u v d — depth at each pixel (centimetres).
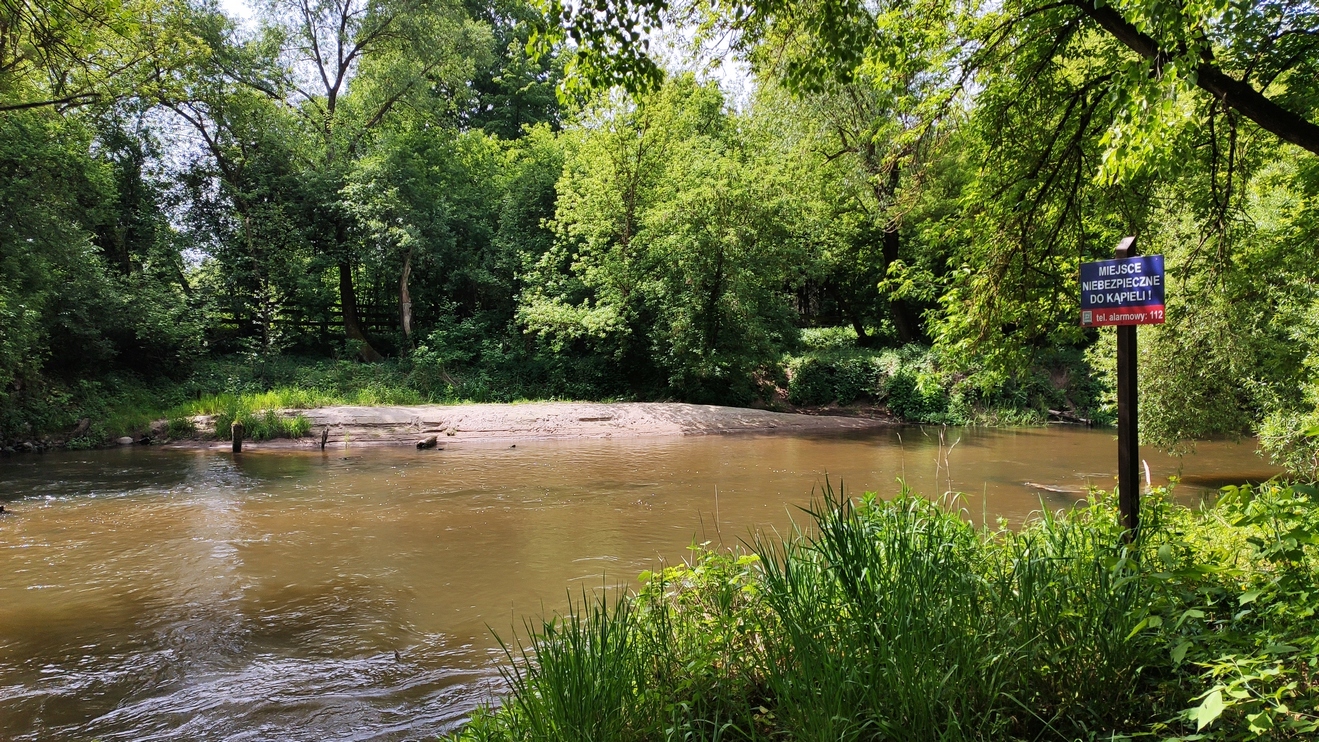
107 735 461
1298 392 997
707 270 2477
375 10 2844
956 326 805
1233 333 989
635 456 1717
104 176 2211
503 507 1118
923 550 380
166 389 2300
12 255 1884
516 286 2916
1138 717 291
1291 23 629
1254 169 753
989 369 830
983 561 414
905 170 900
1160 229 946
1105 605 330
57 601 709
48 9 1213
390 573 786
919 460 1588
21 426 1881
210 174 2748
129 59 1689
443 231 2825
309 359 2722
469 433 2105
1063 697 303
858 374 2750
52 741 454
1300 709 265
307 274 2709
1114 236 788
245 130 2628
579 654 324
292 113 2806
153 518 1062
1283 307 966
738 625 373
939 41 747
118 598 716
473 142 3209
